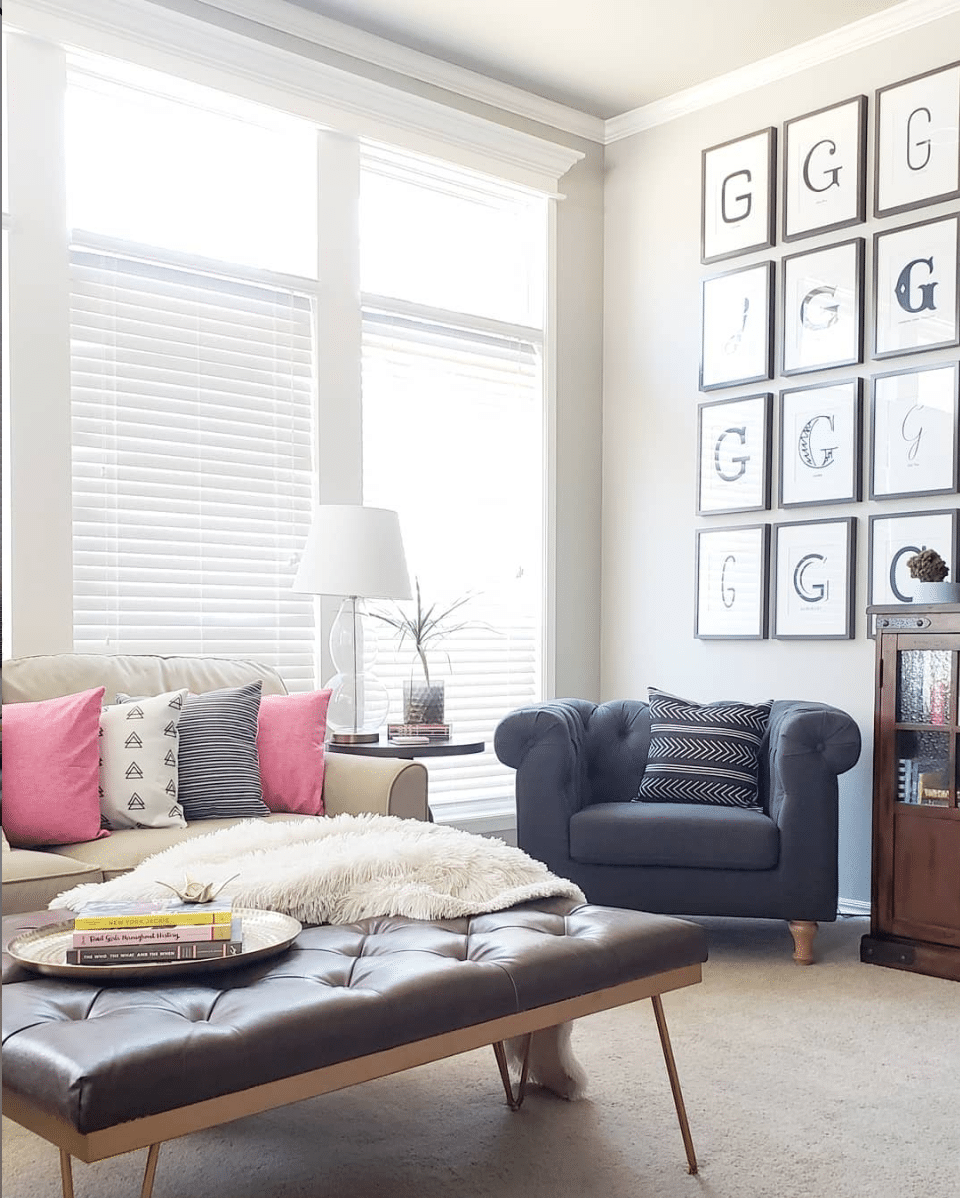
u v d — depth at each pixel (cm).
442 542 443
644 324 475
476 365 455
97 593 353
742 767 364
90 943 166
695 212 457
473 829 438
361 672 369
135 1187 190
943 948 324
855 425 402
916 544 385
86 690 303
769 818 341
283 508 396
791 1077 243
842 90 412
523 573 468
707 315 450
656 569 469
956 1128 216
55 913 205
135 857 262
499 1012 168
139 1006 154
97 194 361
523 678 466
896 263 394
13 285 330
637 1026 278
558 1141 209
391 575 352
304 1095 146
